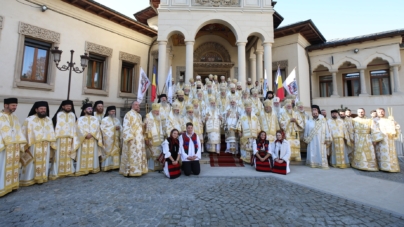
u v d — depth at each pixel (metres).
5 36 9.02
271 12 11.60
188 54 11.40
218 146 8.06
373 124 7.05
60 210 3.75
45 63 10.39
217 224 3.29
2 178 4.33
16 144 4.69
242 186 5.14
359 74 14.84
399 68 13.48
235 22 11.61
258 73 13.49
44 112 5.30
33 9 9.85
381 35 12.74
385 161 6.84
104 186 5.08
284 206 3.99
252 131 7.25
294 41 14.02
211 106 8.10
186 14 11.62
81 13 11.56
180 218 3.47
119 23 13.21
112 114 6.80
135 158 5.89
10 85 9.08
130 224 3.28
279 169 6.30
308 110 14.66
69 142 5.91
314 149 7.36
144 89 9.14
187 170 6.02
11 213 3.62
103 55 12.61
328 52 14.94
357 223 3.39
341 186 5.22
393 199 4.39
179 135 6.53
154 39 15.12
